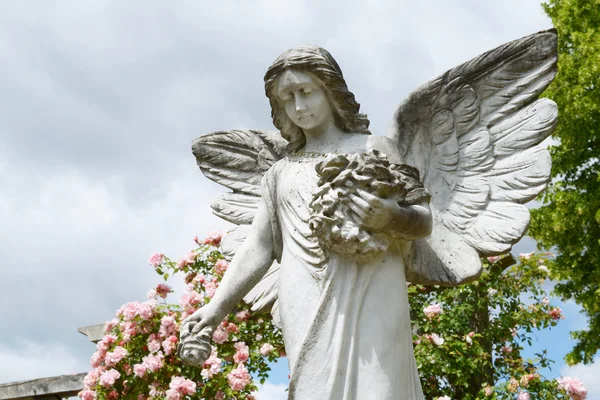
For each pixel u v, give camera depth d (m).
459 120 3.42
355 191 2.79
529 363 6.23
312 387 2.73
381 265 2.88
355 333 2.77
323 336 2.79
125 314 5.61
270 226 3.20
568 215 9.98
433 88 3.39
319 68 3.09
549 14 10.80
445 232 3.30
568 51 10.36
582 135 10.06
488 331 6.33
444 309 6.30
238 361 5.39
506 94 3.38
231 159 3.93
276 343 5.64
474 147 3.39
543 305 6.49
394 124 3.43
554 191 10.41
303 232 2.97
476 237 3.26
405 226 2.83
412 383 2.84
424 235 2.93
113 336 5.72
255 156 3.91
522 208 3.24
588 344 10.27
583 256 10.12
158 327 5.63
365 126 3.25
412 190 2.95
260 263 3.16
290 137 3.31
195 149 3.97
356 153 2.86
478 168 3.37
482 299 6.32
